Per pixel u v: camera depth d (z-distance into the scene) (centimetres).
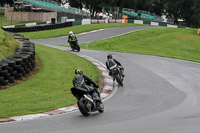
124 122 1945
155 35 10100
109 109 2381
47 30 12662
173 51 7456
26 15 17000
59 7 16575
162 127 1795
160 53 6850
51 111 2353
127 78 3750
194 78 3722
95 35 10656
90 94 2266
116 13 17775
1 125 1933
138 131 1731
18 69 3516
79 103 2144
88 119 2072
